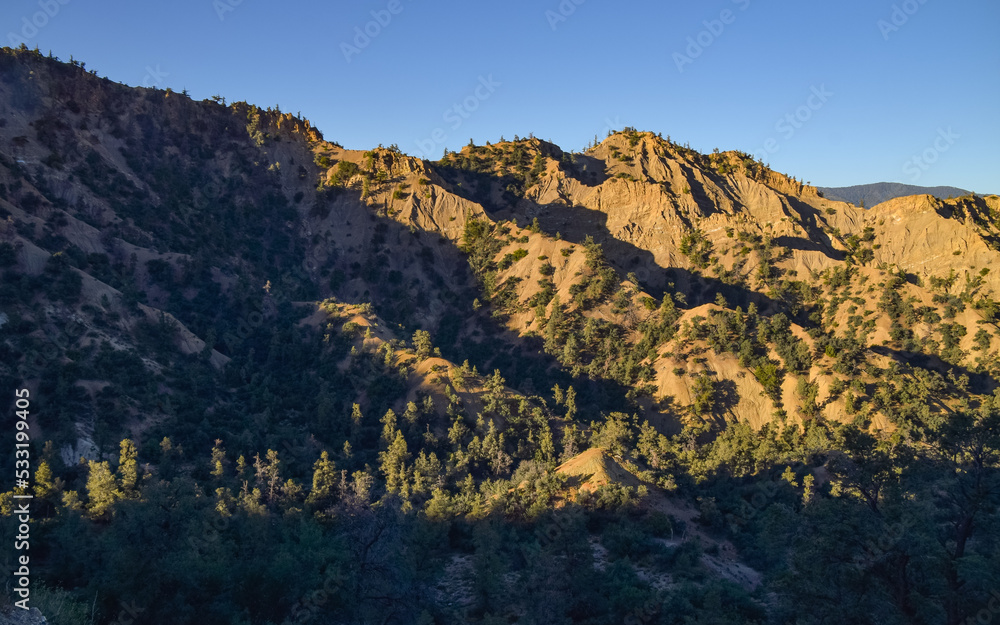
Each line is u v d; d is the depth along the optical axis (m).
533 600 50.03
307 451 97.81
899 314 151.00
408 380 117.25
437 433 105.19
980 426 34.75
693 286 187.88
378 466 95.50
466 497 78.50
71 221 140.12
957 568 31.53
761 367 131.00
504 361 152.62
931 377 123.12
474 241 194.00
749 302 176.62
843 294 165.88
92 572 49.19
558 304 155.62
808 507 38.00
